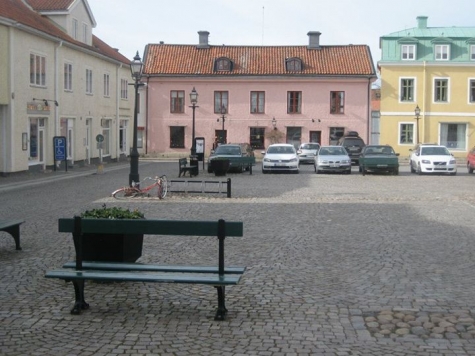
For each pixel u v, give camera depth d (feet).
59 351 20.36
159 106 204.85
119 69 161.58
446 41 194.59
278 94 201.87
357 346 20.89
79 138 133.90
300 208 60.39
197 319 23.81
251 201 67.31
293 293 27.50
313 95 201.36
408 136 197.57
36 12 130.52
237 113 203.21
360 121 201.05
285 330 22.52
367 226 48.19
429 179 105.81
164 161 177.37
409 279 30.17
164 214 55.83
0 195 74.74
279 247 38.83
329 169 118.32
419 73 195.31
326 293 27.53
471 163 122.01
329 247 38.86
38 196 73.15
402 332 22.30
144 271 25.27
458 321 23.39
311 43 210.18
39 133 115.24
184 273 25.17
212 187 85.76
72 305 25.61
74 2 132.98
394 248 38.50
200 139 164.35
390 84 196.54
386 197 72.43
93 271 25.20
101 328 22.75
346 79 199.93
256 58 207.41
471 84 194.90
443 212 57.31
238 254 36.47
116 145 160.76
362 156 117.08
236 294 27.35
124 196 71.82
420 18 204.03
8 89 101.40
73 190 81.30
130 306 25.57
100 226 25.20
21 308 25.18
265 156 121.39
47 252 36.70
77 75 131.54
